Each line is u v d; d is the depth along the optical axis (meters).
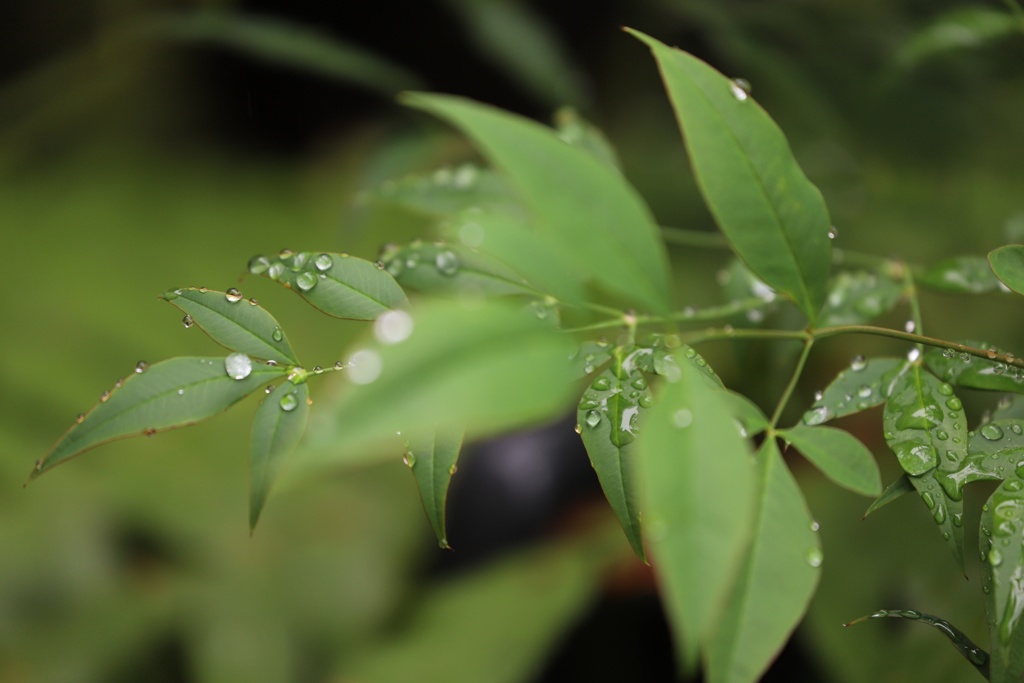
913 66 0.59
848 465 0.39
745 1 0.70
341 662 0.63
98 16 1.18
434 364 0.36
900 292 0.47
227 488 0.78
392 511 0.74
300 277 0.40
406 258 0.42
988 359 0.41
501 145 0.39
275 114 1.21
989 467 0.40
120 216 1.03
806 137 0.70
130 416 0.40
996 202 0.63
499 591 0.62
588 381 0.64
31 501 0.75
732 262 0.49
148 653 0.66
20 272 0.93
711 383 0.40
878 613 0.41
